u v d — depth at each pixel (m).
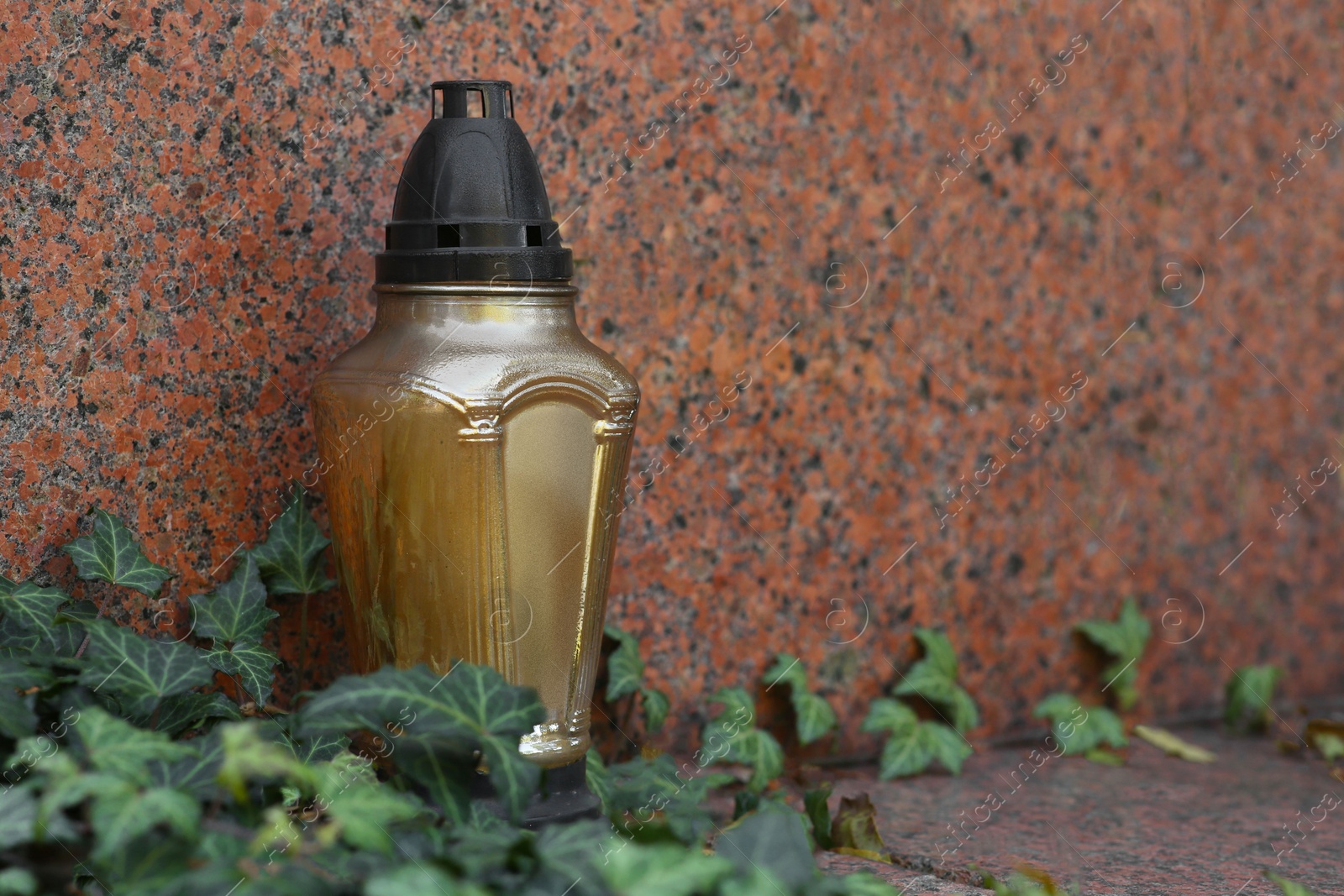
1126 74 1.30
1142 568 1.33
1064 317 1.29
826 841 1.10
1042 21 1.27
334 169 1.09
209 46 1.06
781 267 1.21
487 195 1.02
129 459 1.06
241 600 1.06
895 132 1.23
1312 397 1.39
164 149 1.06
